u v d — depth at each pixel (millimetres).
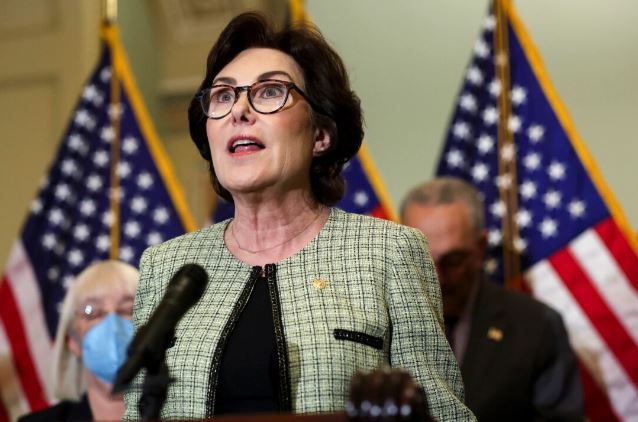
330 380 2594
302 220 2922
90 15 7988
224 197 3213
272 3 7883
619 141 6605
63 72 7957
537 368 5098
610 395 5844
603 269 5961
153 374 2168
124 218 6695
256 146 2836
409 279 2777
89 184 6754
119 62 6930
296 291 2750
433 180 5512
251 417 1909
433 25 7184
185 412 2652
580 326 5938
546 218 6098
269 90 2891
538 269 6051
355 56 7293
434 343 2744
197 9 7930
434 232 5250
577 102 6719
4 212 7891
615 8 6734
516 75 6266
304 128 2910
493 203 6191
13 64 8055
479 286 5305
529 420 5074
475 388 5000
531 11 6895
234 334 2701
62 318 4719
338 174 3104
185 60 7938
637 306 5887
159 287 2938
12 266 6613
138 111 6840
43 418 4648
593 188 6062
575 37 6789
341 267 2793
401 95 7180
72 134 6828
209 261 2914
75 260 6637
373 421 1753
